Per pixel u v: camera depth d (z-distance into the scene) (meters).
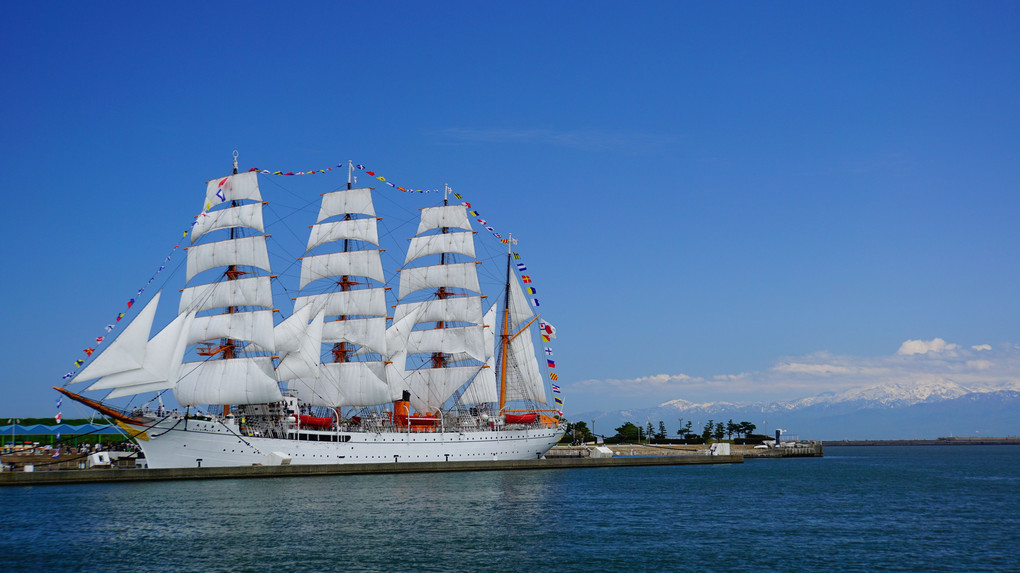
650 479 112.12
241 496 80.75
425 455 115.00
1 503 74.69
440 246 131.75
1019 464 178.25
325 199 126.38
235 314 109.31
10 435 125.06
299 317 114.38
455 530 63.38
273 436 101.25
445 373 127.62
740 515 73.88
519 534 62.16
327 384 118.00
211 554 53.97
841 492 96.44
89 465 101.44
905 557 55.03
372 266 123.50
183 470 93.56
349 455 107.12
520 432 127.44
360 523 65.88
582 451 178.25
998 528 67.38
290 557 53.31
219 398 103.69
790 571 50.72
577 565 51.84
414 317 129.12
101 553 54.16
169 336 93.56
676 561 53.19
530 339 136.62
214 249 112.12
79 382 88.06
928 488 103.56
